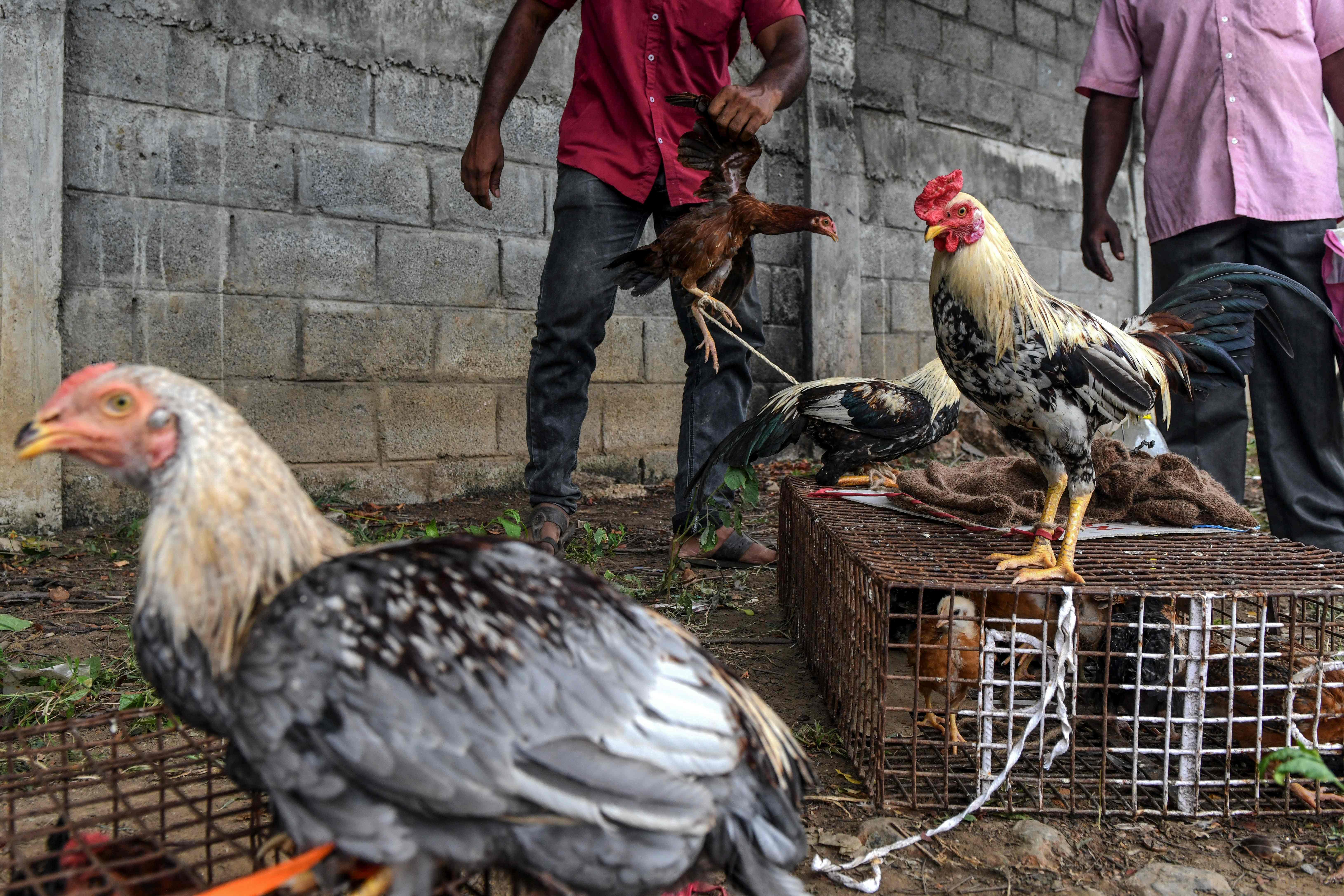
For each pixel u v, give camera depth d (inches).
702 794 52.1
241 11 203.8
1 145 175.6
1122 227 422.3
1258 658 85.5
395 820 48.4
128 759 71.3
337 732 46.8
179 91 197.9
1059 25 387.2
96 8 187.5
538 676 49.0
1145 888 77.0
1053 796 90.4
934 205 98.6
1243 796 90.2
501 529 188.4
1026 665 101.2
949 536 109.7
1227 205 151.6
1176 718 88.3
